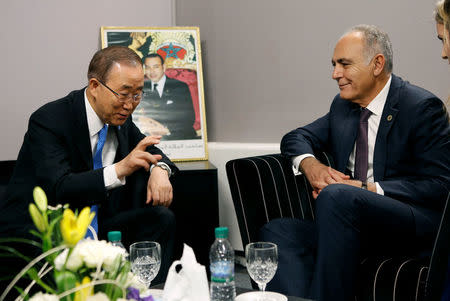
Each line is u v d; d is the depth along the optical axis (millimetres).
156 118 3367
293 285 2137
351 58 2342
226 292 1474
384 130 2326
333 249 1997
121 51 2287
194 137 3410
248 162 2455
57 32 3373
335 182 2254
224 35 3584
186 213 3039
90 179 2199
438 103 2273
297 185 2578
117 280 1065
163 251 2305
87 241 1120
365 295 2027
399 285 1945
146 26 3533
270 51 3402
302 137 2592
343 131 2479
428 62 2879
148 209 2334
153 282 2238
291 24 3307
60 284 998
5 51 3240
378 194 2129
